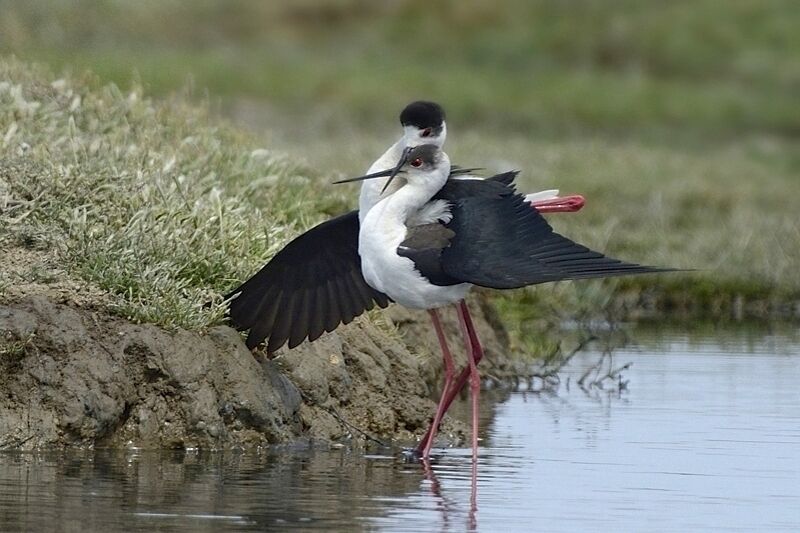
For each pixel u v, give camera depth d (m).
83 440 10.78
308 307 11.51
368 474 10.50
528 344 16.97
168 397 11.09
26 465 10.23
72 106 14.94
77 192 12.50
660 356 16.58
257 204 14.40
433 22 43.66
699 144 35.53
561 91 38.34
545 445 11.81
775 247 22.73
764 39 43.84
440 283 10.62
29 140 13.62
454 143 28.33
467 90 37.41
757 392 14.25
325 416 11.80
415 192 10.84
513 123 35.34
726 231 23.73
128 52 24.36
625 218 24.14
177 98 19.06
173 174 13.34
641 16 44.56
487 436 12.26
